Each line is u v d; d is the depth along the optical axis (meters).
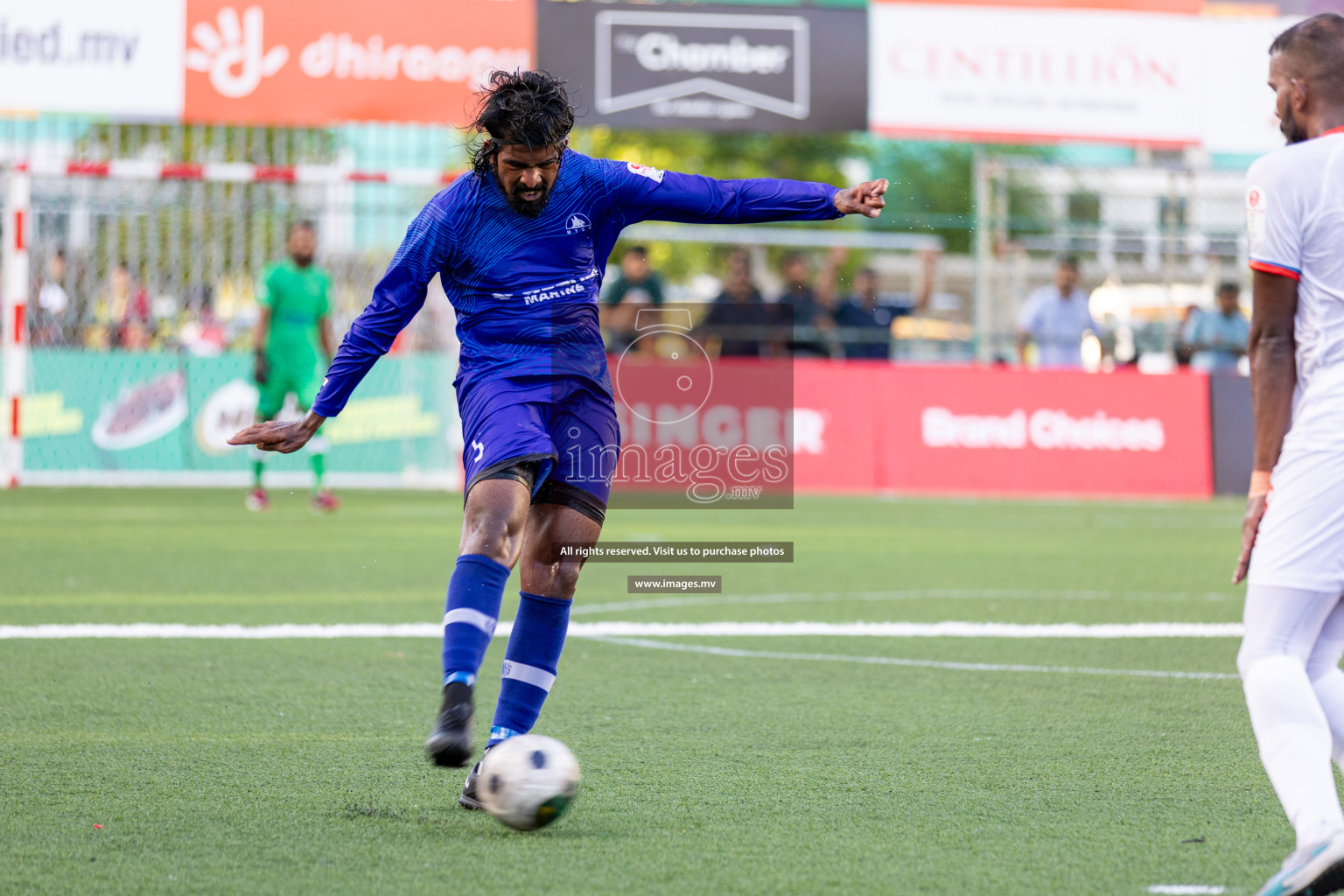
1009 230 58.09
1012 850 11.38
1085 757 14.78
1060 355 56.16
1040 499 52.19
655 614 25.00
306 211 52.28
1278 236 10.17
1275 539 10.34
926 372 53.69
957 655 21.08
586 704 17.42
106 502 44.97
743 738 15.57
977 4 52.66
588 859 11.10
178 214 51.75
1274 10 58.50
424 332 53.88
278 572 29.77
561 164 12.82
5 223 48.03
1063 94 53.34
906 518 43.75
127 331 51.69
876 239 57.41
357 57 48.81
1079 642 22.33
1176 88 53.97
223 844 11.45
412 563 31.56
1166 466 53.47
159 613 24.27
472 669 11.48
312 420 12.81
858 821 12.28
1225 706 17.50
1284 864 9.73
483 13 49.28
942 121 52.81
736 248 55.56
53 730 15.66
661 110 50.59
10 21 47.66
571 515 12.87
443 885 10.45
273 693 17.89
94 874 10.62
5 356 49.09
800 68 51.47
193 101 48.41
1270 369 10.28
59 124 51.94
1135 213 62.25
